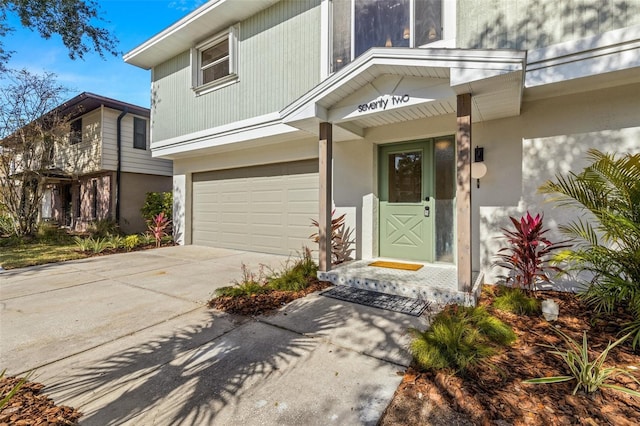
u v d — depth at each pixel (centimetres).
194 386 237
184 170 995
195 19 741
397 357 274
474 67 343
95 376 251
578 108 430
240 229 880
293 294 449
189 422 198
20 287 510
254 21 716
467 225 383
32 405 213
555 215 447
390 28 544
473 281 436
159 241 977
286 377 247
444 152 550
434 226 560
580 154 430
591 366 214
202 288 500
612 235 326
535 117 458
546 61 399
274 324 350
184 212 997
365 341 306
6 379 247
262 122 700
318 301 420
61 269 648
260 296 441
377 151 612
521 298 376
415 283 434
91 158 1205
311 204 734
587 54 376
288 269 581
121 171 1219
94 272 618
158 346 302
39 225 1164
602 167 321
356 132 569
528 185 464
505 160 479
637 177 304
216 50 821
